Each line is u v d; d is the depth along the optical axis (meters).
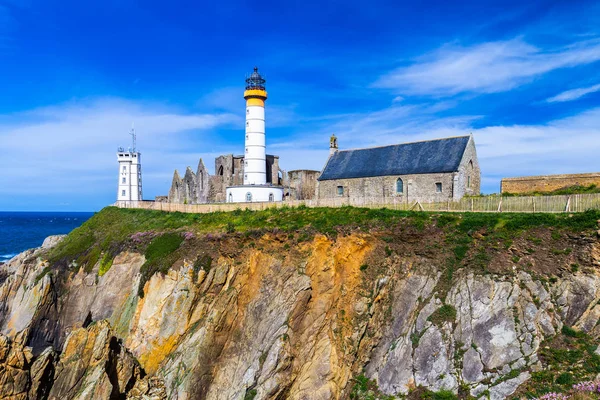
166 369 40.06
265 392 35.19
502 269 33.00
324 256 40.44
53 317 53.44
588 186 43.09
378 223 40.62
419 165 53.62
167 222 57.62
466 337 31.11
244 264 43.38
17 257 74.19
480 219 36.91
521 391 27.45
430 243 37.28
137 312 46.25
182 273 45.41
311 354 37.47
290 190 74.81
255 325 39.53
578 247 31.67
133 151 98.56
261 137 72.06
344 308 38.53
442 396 29.30
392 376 32.53
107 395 35.44
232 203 56.56
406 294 36.06
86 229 68.19
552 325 29.77
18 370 33.59
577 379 26.77
